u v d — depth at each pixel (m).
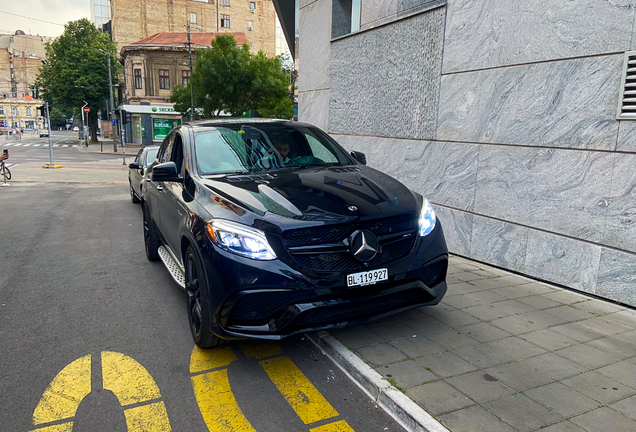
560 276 4.64
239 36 51.28
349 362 3.09
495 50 5.21
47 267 5.74
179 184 4.11
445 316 3.87
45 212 9.92
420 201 3.52
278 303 2.88
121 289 4.91
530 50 4.81
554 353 3.21
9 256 6.28
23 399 2.81
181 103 36.53
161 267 5.74
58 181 16.84
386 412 2.66
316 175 3.74
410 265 3.15
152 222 5.48
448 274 5.05
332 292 2.92
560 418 2.47
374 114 7.43
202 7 60.47
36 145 51.06
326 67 8.90
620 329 3.62
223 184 3.51
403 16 6.66
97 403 2.77
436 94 6.12
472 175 5.61
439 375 2.91
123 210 10.20
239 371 3.14
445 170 6.04
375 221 3.08
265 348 3.49
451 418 2.46
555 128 4.62
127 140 47.69
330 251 2.93
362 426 2.53
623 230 4.09
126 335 3.75
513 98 5.04
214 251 2.97
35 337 3.71
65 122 115.69
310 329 2.94
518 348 3.29
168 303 4.50
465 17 5.59
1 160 15.98
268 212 3.01
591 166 4.31
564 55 4.49
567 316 3.88
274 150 4.21
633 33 3.92
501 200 5.24
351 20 8.28
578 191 4.44
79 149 44.53
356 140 7.94
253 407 2.72
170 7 58.44
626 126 4.02
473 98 5.55
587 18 4.28
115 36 56.69
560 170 4.59
